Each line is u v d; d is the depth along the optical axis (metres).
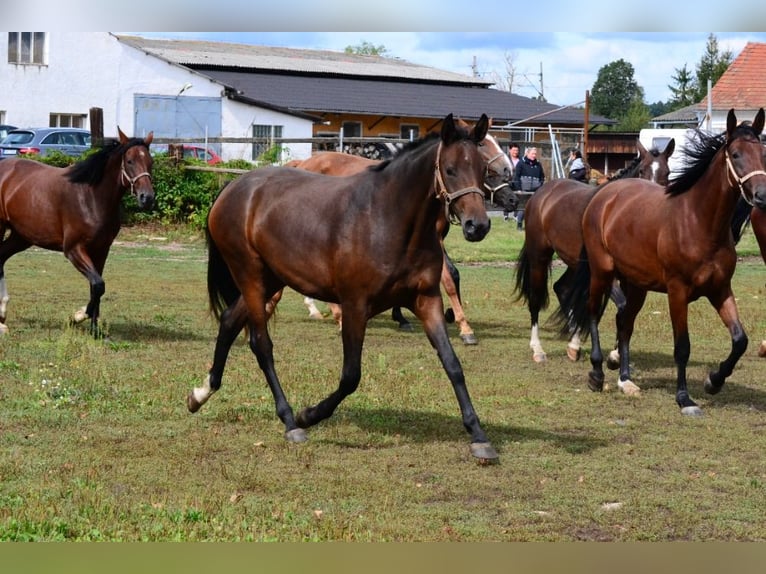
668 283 8.23
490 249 22.31
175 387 8.59
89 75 39.91
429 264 6.55
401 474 6.34
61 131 32.66
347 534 5.20
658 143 32.69
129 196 23.11
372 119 45.53
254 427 7.42
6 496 5.62
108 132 40.22
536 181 24.30
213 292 7.75
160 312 13.12
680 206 8.08
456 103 48.69
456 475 6.34
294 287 7.05
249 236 7.20
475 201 6.17
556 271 20.06
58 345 9.80
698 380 9.70
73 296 14.30
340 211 6.67
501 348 11.40
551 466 6.57
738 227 10.39
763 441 7.34
